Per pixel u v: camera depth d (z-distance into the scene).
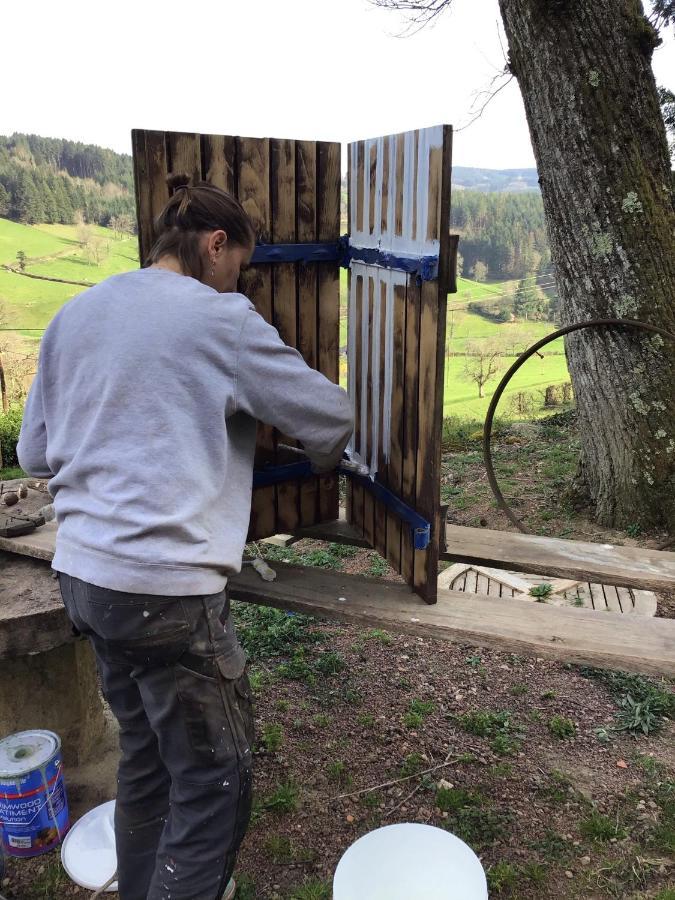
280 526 2.48
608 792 2.33
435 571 2.01
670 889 1.95
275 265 2.21
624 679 2.97
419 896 1.79
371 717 2.73
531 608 2.05
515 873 2.01
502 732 2.63
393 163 1.95
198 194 1.53
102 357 1.37
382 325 2.14
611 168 4.10
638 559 2.21
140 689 1.45
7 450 9.36
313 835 2.17
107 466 1.33
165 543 1.31
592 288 4.29
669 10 6.39
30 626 2.00
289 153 2.16
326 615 2.05
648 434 4.29
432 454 1.88
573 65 4.06
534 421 8.16
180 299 1.40
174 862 1.45
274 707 2.80
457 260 1.73
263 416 1.49
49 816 2.12
